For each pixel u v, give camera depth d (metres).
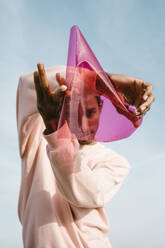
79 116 2.47
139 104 2.96
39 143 3.25
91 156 3.26
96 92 2.55
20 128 3.13
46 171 3.08
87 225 2.90
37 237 2.78
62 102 2.35
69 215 2.92
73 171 2.67
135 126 2.92
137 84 2.97
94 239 2.87
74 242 2.81
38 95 2.34
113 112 2.83
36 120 3.11
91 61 2.41
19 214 3.28
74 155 2.62
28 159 3.19
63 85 2.29
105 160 3.27
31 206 2.97
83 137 2.67
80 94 2.41
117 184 3.15
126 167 3.32
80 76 2.40
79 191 2.74
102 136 2.92
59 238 2.74
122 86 3.01
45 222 2.81
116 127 2.90
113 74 3.07
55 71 3.00
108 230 3.01
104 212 3.02
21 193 3.21
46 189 2.98
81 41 2.41
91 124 2.66
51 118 2.42
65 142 2.56
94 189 2.78
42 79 2.26
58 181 2.70
